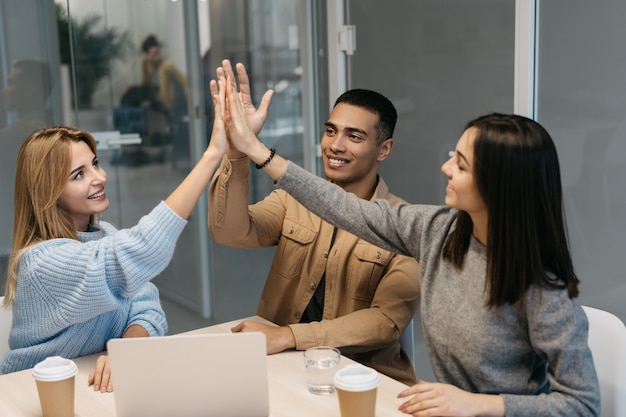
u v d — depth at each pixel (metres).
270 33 3.38
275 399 1.65
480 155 1.53
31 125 3.00
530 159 1.51
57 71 3.02
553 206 1.53
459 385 1.68
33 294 1.84
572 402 1.47
